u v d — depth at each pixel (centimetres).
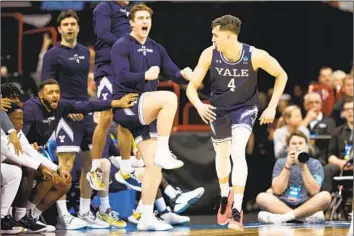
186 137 2192
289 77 2720
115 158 2045
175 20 2627
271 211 1980
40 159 1758
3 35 2538
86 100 1897
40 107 1836
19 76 2519
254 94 1705
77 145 1870
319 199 1947
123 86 1758
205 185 2192
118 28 1911
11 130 1686
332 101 2538
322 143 2259
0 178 1688
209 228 1809
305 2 2692
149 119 1730
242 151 1678
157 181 1767
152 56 1786
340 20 2716
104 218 1898
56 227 1870
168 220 1922
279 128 2269
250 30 2680
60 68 1878
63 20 1877
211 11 2641
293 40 2709
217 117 1703
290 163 1959
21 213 1773
